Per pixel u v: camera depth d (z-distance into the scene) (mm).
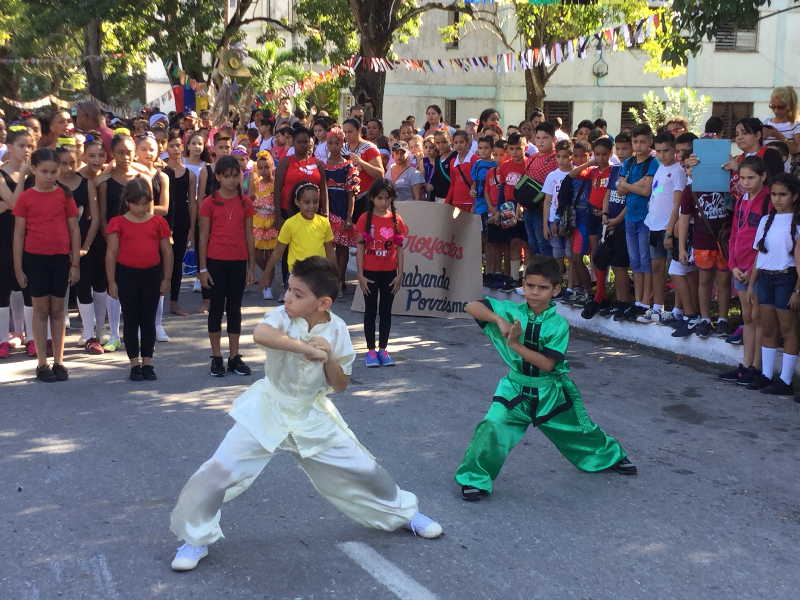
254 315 9852
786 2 26234
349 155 10617
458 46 29156
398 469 5445
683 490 5184
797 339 7023
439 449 5801
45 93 31875
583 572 4160
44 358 7277
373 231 7754
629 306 9023
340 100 30094
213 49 24484
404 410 6609
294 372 4047
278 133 12312
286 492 5043
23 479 5211
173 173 9523
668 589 4023
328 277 4008
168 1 23500
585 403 6871
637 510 4887
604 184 9109
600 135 10375
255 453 4059
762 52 26828
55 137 8773
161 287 7367
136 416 6391
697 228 7934
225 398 6844
